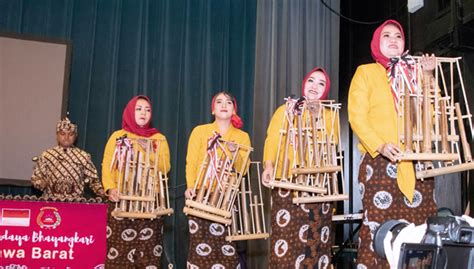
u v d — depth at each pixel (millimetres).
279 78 5332
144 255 3781
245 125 5234
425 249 1314
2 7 4766
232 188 3422
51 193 3893
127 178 3744
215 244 3389
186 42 5168
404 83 2506
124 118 4008
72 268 3102
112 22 5016
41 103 4617
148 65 5066
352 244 4203
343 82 5363
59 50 4711
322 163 3002
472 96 3879
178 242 4879
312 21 5516
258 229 3619
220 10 5336
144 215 3664
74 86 4848
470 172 3715
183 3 5242
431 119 2518
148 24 5117
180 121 5062
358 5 5344
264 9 5414
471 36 3930
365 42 5180
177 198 4934
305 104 3035
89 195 4656
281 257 2996
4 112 4539
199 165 3529
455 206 3723
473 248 1351
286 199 3041
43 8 4859
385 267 2234
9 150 4508
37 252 3072
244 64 5328
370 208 2465
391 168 2455
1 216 3055
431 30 4207
